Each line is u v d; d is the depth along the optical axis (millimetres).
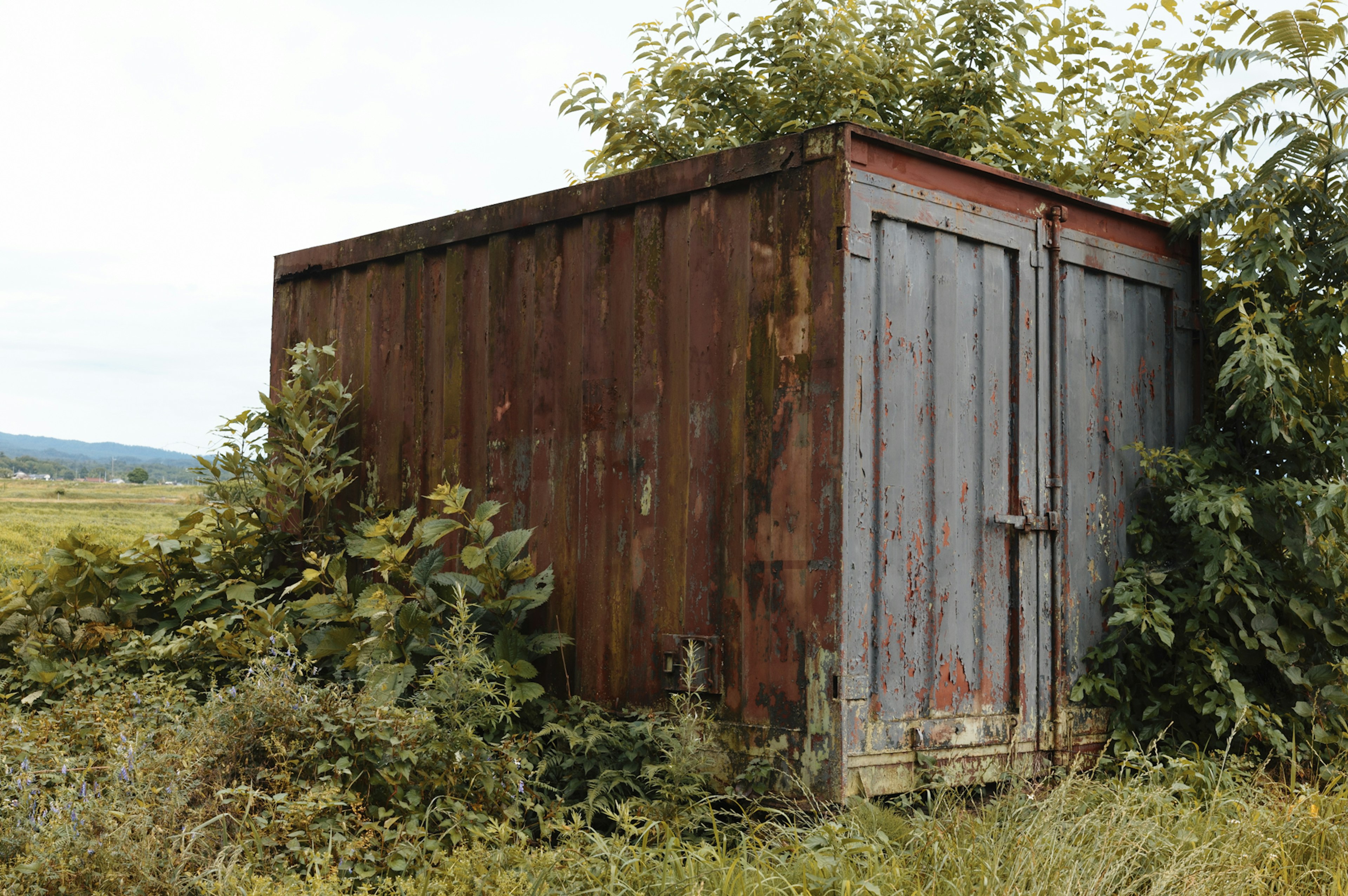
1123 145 7012
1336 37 5770
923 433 4352
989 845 3406
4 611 5844
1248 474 5672
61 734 4453
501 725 4504
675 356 4594
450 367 5676
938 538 4371
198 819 3369
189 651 5504
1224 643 5234
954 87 7230
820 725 3898
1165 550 5469
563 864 3367
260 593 6105
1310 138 5840
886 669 4098
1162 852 3504
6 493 58594
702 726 4211
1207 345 5980
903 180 4305
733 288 4371
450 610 5016
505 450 5316
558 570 4980
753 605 4152
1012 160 6859
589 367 4930
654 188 4688
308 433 6020
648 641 4566
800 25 7246
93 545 6199
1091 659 5016
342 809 3674
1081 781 4293
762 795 4004
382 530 5125
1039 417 4898
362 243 6254
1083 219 5230
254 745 3865
